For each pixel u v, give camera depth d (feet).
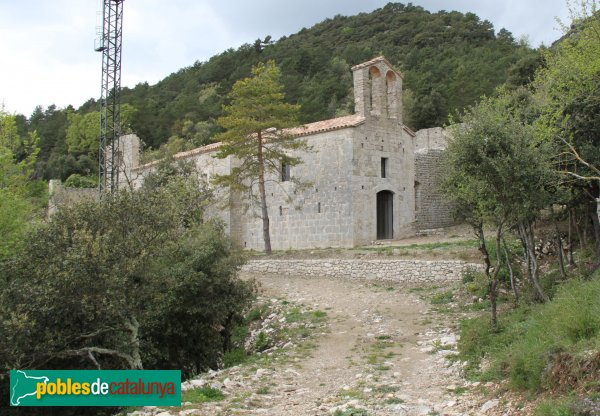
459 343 47.85
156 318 62.34
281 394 38.50
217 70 392.68
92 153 268.41
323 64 365.61
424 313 64.64
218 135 111.55
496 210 48.08
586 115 58.34
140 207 56.03
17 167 84.48
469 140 44.24
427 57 342.03
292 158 110.32
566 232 78.84
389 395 35.73
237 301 68.49
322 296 79.71
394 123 120.16
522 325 42.93
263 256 108.78
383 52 378.73
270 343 63.62
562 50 66.33
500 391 32.14
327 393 38.32
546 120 54.90
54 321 50.44
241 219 135.03
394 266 84.94
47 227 53.72
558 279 58.59
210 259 66.54
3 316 47.24
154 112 320.70
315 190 116.98
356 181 110.63
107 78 137.69
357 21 491.31
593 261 61.82
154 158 156.56
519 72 148.15
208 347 69.77
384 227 121.39
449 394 35.04
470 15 418.31
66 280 47.11
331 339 57.57
